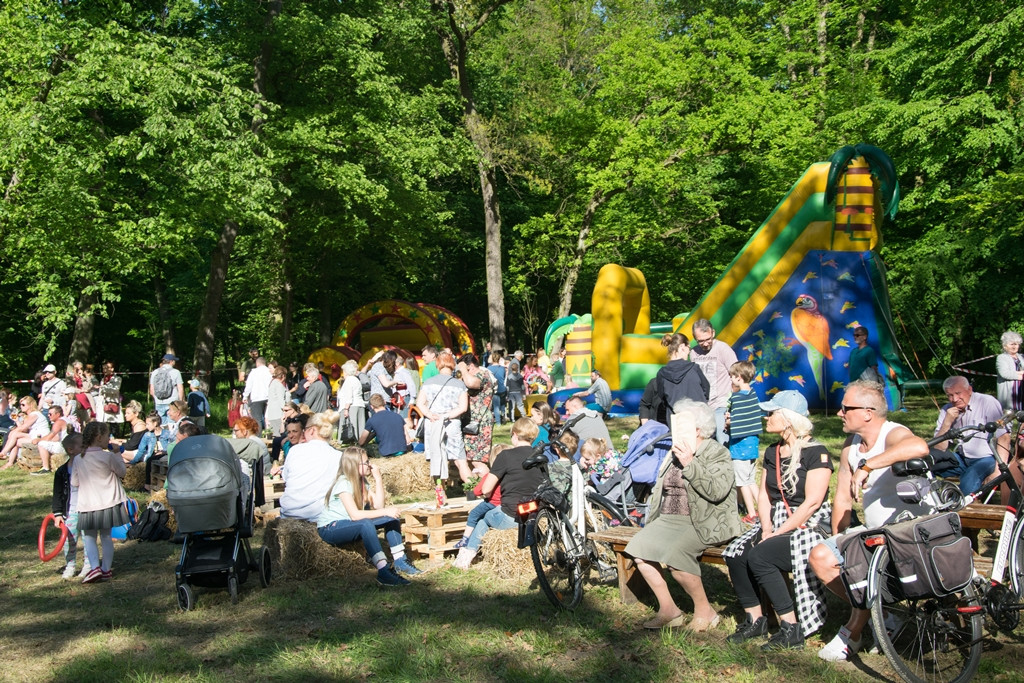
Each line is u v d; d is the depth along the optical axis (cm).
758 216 3125
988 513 566
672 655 539
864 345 1459
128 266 1831
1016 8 2178
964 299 2509
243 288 3344
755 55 3116
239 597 712
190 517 684
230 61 2331
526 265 3136
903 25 2906
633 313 2195
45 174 1695
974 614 464
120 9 2009
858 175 1819
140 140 1809
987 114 2231
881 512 502
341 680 527
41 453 1491
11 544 952
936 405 1989
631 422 1825
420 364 2433
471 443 1094
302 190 2759
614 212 3066
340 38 2320
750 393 789
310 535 754
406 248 2855
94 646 603
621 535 639
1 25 1667
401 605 672
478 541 773
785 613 542
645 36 2948
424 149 2414
